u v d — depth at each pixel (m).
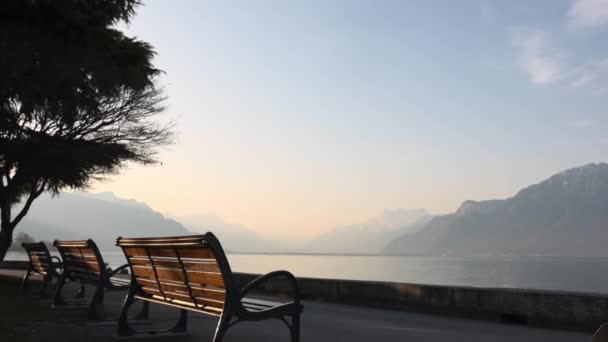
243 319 4.66
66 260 9.47
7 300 10.08
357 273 175.75
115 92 15.15
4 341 5.62
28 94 13.20
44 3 12.51
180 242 4.87
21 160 15.12
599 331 3.50
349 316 9.08
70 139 15.27
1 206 16.38
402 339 6.75
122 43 14.99
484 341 6.63
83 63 13.51
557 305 7.65
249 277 14.04
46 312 8.55
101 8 14.16
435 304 9.35
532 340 6.69
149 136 16.44
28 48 12.46
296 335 4.93
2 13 12.55
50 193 18.08
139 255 6.15
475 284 144.38
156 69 16.17
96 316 7.59
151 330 7.01
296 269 190.12
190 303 5.53
